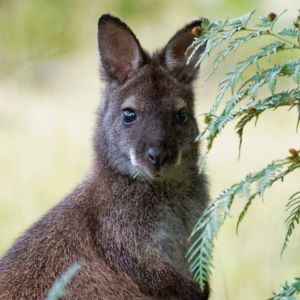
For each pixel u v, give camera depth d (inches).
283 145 975.0
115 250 467.2
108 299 455.8
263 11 995.9
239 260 620.1
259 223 684.1
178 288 464.4
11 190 808.9
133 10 1379.2
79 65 1300.4
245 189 337.4
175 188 479.5
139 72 493.4
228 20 366.3
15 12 1245.7
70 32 1312.7
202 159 353.1
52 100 1205.7
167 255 474.0
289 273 600.4
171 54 494.6
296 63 347.3
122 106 486.6
